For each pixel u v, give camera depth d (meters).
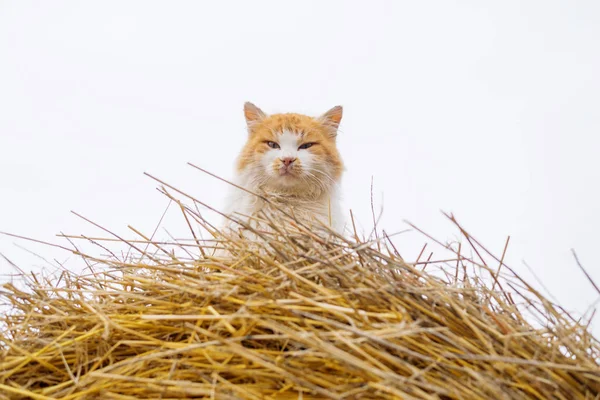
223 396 2.13
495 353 2.21
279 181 4.84
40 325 2.65
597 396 2.13
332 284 2.50
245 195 4.86
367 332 2.22
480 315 2.39
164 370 2.31
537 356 2.26
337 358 2.14
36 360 2.43
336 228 4.73
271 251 2.99
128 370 2.33
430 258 3.13
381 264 2.59
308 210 4.65
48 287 2.94
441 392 2.08
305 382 2.15
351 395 2.12
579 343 2.35
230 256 3.08
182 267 2.83
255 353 2.24
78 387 2.31
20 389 2.28
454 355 2.16
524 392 2.14
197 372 2.24
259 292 2.48
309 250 2.71
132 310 2.64
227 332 2.42
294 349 2.29
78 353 2.45
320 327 2.35
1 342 2.62
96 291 2.74
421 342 2.27
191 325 2.39
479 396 2.09
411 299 2.41
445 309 2.39
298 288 2.47
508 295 2.72
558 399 2.14
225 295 2.48
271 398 2.16
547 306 2.46
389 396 2.10
